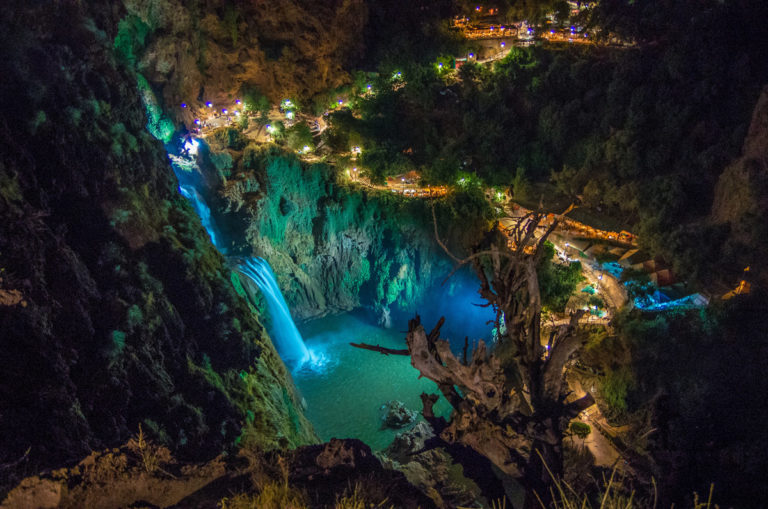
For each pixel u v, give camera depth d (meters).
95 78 27.84
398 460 33.47
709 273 41.78
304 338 50.25
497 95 56.44
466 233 48.75
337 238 52.16
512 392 5.94
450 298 50.97
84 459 7.19
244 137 51.47
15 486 6.70
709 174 47.50
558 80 56.03
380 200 50.59
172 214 31.59
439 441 6.09
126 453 7.38
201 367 28.45
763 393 33.72
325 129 56.66
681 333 38.12
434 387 43.34
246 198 48.28
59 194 24.62
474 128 55.75
